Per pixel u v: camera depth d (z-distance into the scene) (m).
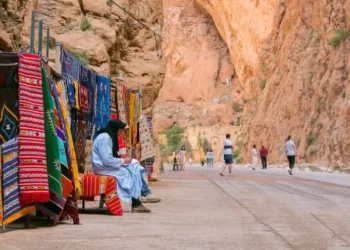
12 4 10.62
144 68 16.72
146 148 12.83
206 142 87.88
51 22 12.70
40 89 5.89
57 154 5.88
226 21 79.25
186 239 5.08
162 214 7.36
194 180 17.42
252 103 61.12
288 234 5.50
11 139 5.70
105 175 7.42
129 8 15.99
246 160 54.34
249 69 75.38
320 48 39.44
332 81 34.06
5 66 5.89
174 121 94.50
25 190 5.56
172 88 97.25
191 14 98.69
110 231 5.60
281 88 47.50
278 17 55.19
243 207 8.34
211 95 95.06
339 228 5.99
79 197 7.45
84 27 13.27
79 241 4.89
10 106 5.86
